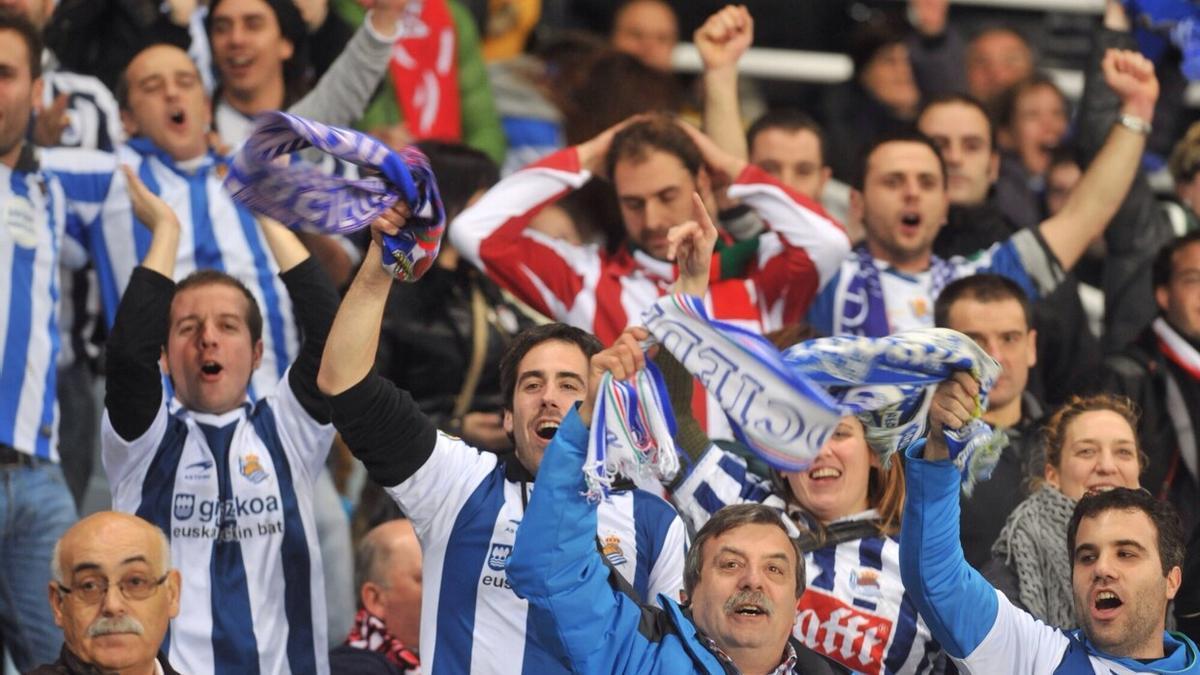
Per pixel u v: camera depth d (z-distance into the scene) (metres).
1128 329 23.89
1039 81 27.25
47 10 22.28
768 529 14.49
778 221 20.56
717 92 22.06
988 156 23.34
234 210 20.92
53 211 20.03
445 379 20.97
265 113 12.49
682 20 30.66
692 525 16.70
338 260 21.64
